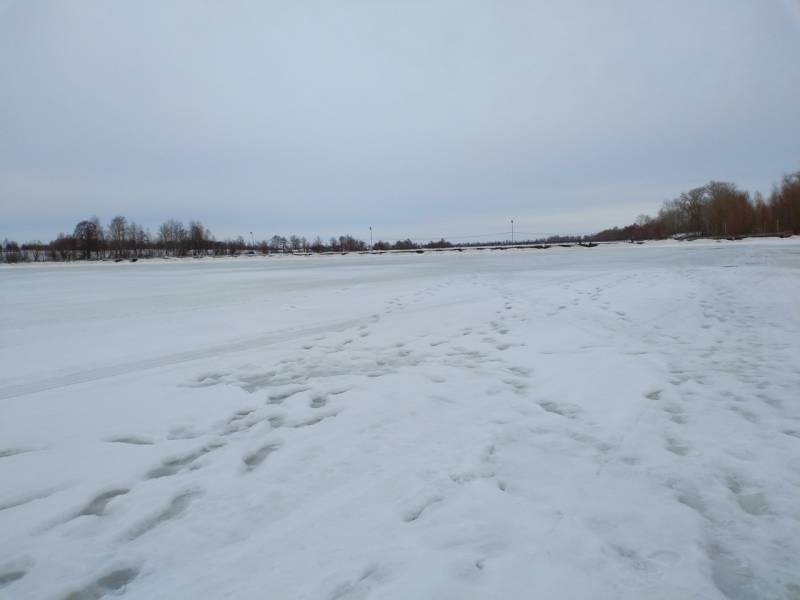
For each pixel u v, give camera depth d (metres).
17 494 2.86
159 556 2.26
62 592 2.06
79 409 4.28
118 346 6.80
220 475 3.02
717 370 4.75
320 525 2.43
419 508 2.54
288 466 3.06
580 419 3.69
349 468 3.01
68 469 3.16
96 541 2.40
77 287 17.64
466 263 28.27
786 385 4.23
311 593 1.94
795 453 3.02
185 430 3.80
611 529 2.32
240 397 4.53
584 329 7.00
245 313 9.59
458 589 1.93
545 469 2.92
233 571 2.12
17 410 4.27
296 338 7.14
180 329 8.02
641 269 17.02
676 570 2.03
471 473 2.89
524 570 2.03
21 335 7.75
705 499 2.57
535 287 12.54
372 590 1.94
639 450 3.14
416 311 9.30
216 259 60.88
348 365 5.57
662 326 7.02
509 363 5.37
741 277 12.41
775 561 2.10
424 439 3.40
